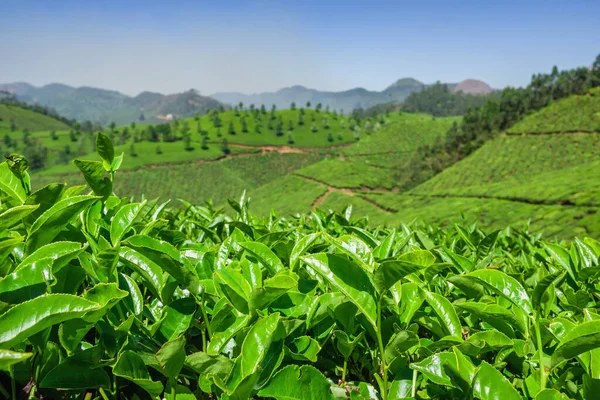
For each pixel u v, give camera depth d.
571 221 47.25
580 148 103.44
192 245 2.46
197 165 184.88
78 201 1.61
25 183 2.11
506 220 53.38
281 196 136.25
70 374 1.33
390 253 1.86
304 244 1.87
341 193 119.69
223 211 3.75
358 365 2.00
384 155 184.88
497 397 1.35
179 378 1.71
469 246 3.41
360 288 1.53
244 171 190.00
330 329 1.82
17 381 1.46
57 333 1.53
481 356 1.98
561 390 1.54
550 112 125.75
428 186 116.00
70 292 1.58
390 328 1.76
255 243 1.90
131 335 1.56
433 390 1.58
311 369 1.46
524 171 103.94
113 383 1.49
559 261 2.38
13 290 1.35
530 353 1.74
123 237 2.18
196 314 1.92
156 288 1.73
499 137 127.25
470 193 74.06
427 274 2.11
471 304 1.73
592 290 2.31
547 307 1.79
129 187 159.25
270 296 1.54
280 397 1.42
